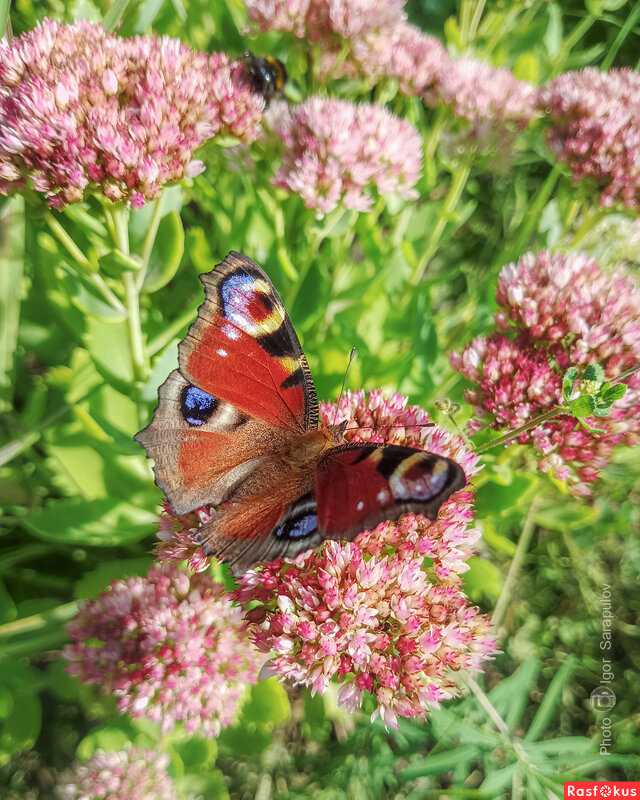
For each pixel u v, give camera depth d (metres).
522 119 0.14
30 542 0.14
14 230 0.12
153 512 0.12
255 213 0.14
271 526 0.08
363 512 0.08
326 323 0.15
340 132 0.12
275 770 0.14
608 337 0.11
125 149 0.09
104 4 0.13
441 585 0.10
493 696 0.11
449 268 0.19
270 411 0.09
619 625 0.16
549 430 0.11
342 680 0.09
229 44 0.15
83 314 0.11
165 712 0.09
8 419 0.13
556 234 0.15
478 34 0.17
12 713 0.11
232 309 0.08
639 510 0.16
